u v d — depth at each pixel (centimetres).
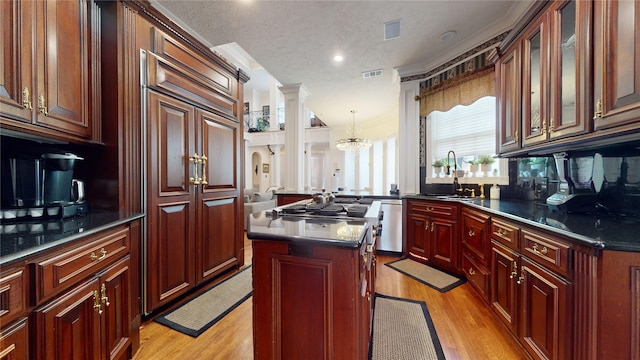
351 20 246
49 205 139
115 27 168
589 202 164
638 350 96
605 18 124
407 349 160
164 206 198
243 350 160
